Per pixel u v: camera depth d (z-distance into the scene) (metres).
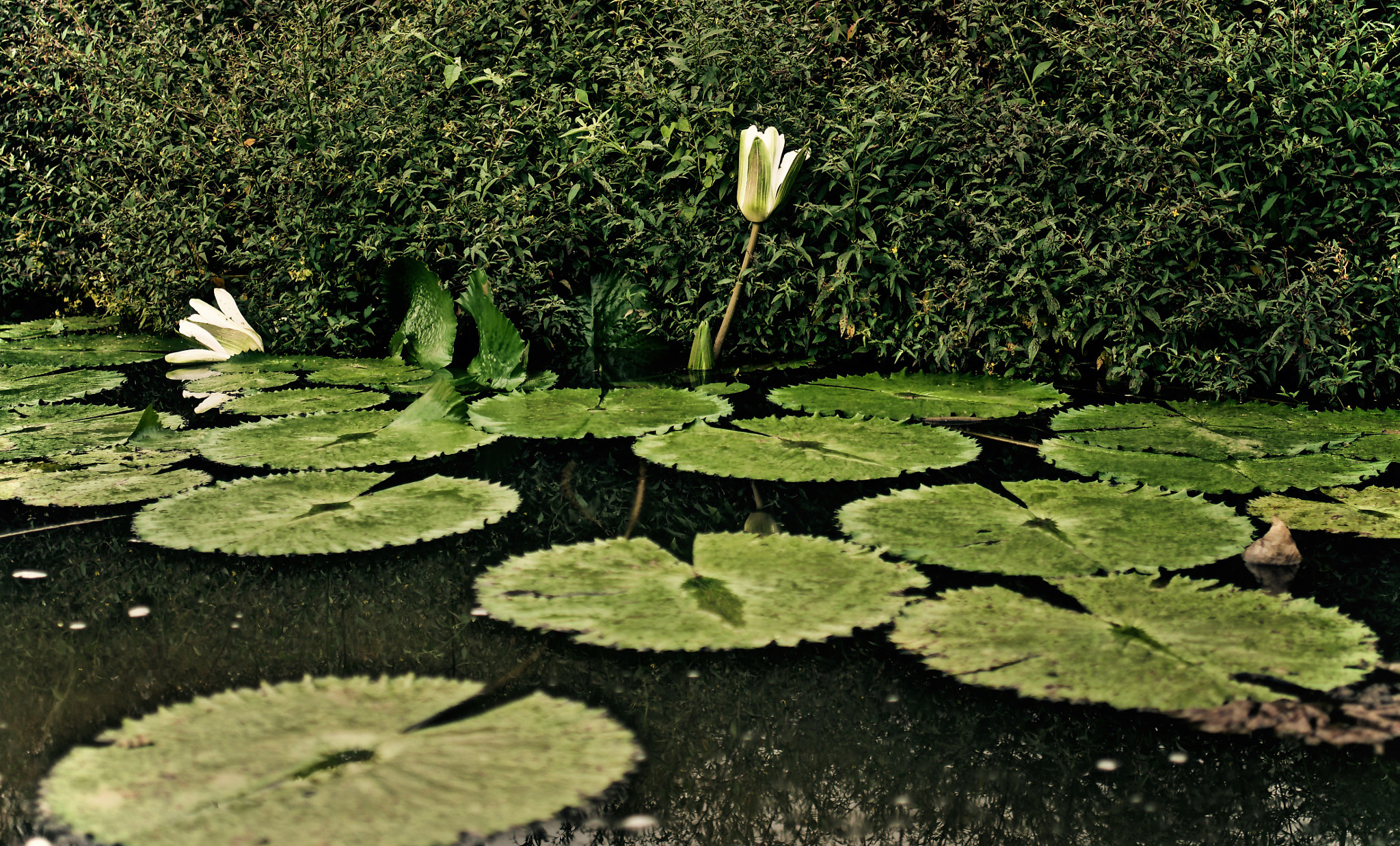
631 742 1.30
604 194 3.96
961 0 3.80
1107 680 1.42
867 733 1.43
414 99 4.16
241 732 1.30
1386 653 1.57
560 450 2.75
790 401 3.18
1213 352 3.37
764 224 3.83
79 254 4.86
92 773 1.21
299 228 4.07
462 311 4.06
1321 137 3.35
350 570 1.94
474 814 1.12
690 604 1.67
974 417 3.03
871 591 1.73
